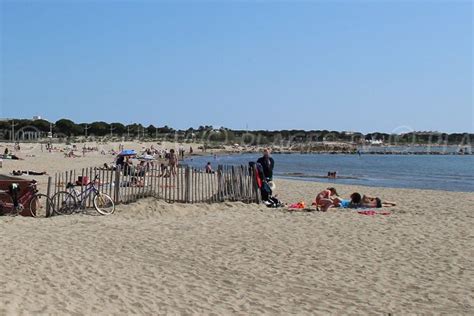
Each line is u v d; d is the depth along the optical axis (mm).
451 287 9211
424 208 20672
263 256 11398
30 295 7703
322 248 12305
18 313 6742
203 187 22688
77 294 8039
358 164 84812
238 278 9633
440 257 11516
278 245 12562
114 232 13680
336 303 8289
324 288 9109
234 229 14656
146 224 15195
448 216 17984
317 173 57844
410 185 41781
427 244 12906
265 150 20766
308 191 29391
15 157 57688
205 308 7824
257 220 16359
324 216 17328
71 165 52375
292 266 10586
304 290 8977
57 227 14180
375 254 11766
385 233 14320
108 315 7168
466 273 10156
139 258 10891
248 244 12625
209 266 10469
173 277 9531
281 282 9438
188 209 18266
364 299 8508
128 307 7641
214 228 14766
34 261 10008
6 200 16203
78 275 9211
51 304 7359
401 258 11398
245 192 20312
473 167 75562
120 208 17516
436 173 59938
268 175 20719
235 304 8102
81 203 17234
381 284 9391
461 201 24266
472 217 17797
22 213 16250
